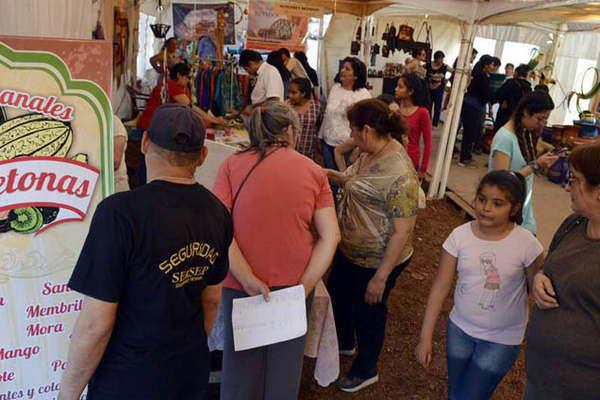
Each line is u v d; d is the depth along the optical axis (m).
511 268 2.16
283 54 7.38
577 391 1.74
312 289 2.18
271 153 2.10
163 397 1.63
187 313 1.66
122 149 3.31
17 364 2.03
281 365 2.25
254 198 2.04
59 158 1.94
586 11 5.47
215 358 2.92
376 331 3.01
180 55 6.43
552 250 1.90
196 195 1.67
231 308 2.17
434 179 7.09
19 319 2.00
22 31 2.23
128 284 1.54
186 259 1.60
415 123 4.85
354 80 5.12
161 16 7.77
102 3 5.09
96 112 1.97
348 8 9.23
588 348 1.70
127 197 1.53
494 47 13.83
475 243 2.23
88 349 1.53
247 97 6.83
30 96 1.86
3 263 1.93
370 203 2.71
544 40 11.23
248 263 2.08
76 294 2.06
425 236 5.88
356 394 3.16
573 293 1.72
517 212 2.18
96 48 1.92
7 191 1.89
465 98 8.65
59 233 1.99
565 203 7.18
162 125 1.59
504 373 2.30
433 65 11.23
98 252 1.48
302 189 2.08
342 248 2.91
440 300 2.36
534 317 1.89
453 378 2.43
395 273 2.89
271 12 7.53
